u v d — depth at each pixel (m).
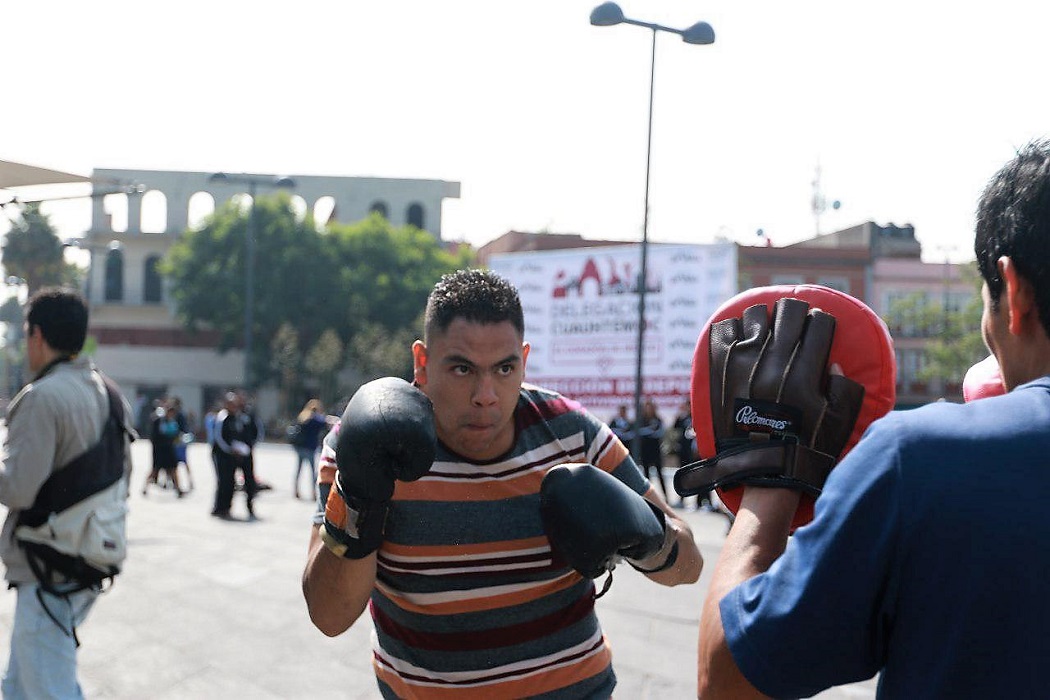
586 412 1.86
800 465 1.20
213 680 4.31
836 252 33.59
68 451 2.77
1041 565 0.93
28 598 2.78
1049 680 0.93
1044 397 1.01
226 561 7.09
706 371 1.35
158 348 40.00
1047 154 1.06
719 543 8.17
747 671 1.02
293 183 23.89
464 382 1.65
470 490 1.70
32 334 2.84
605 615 5.50
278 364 33.06
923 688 0.96
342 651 4.79
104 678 4.30
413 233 36.56
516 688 1.70
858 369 1.28
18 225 38.31
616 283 18.84
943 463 0.97
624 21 12.40
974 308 29.20
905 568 0.97
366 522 1.45
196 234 34.97
